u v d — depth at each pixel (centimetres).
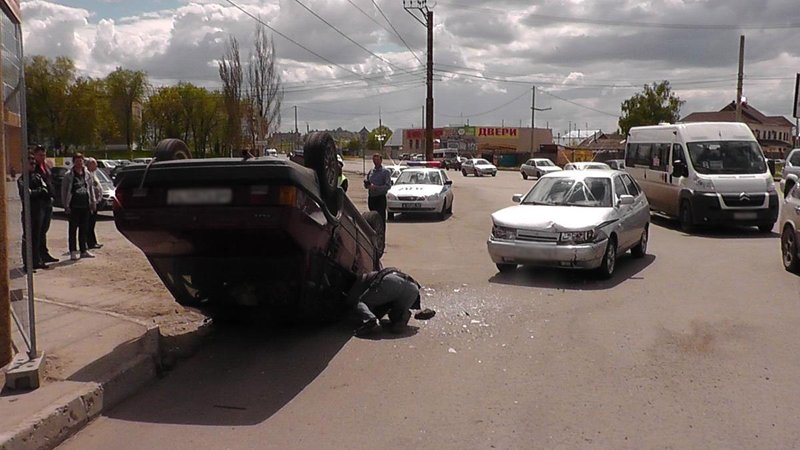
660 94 5803
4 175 619
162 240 682
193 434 527
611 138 10206
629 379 639
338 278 828
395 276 811
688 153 1814
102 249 1425
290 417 559
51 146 5791
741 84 3959
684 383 628
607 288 1053
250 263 706
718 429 525
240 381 647
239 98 4069
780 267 1245
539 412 561
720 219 1711
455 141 10356
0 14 617
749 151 1816
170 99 5866
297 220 657
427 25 3628
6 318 616
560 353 722
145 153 6234
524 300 971
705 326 828
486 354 721
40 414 507
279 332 812
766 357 706
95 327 776
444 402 586
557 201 1203
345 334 801
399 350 738
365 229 914
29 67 5575
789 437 510
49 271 1162
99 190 1420
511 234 1109
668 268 1237
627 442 502
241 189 644
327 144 752
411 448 496
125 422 553
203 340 782
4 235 616
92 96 5781
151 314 880
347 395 607
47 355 660
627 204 1180
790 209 1177
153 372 659
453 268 1252
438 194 2169
